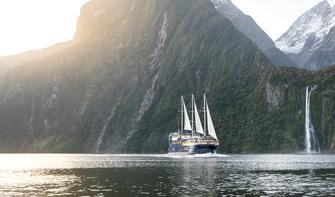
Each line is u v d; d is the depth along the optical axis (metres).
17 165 131.88
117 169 98.88
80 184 64.81
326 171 87.19
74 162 147.88
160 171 89.75
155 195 52.09
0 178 78.38
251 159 146.75
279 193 53.53
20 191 57.62
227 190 56.28
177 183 64.56
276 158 155.25
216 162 127.44
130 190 56.66
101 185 62.81
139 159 161.12
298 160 137.00
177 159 153.88
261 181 67.12
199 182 65.94
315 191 55.12
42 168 112.00
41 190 58.28
